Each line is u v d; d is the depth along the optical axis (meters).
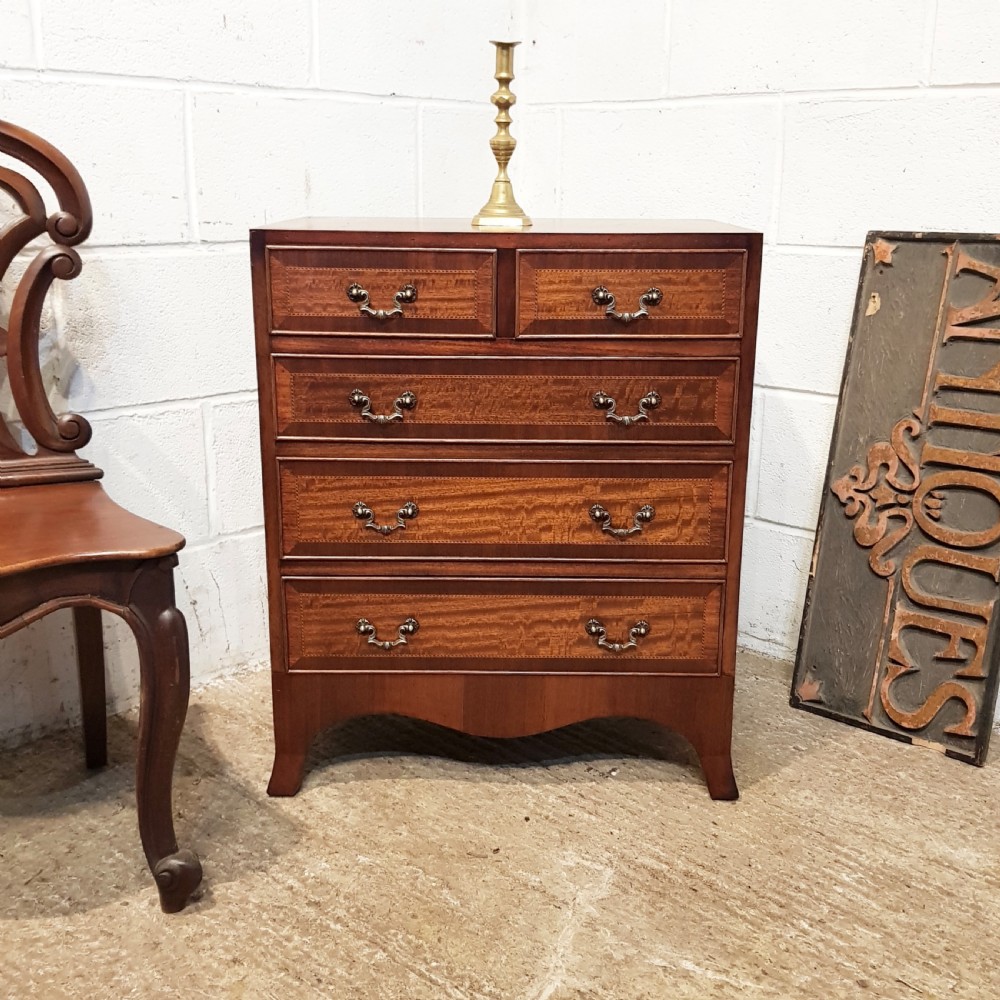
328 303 1.40
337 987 1.17
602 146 2.14
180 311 1.79
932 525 1.72
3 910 1.30
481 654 1.54
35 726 1.74
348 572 1.50
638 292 1.40
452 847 1.43
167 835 1.27
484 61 2.17
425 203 2.13
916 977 1.20
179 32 1.69
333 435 1.45
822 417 1.93
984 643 1.66
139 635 1.21
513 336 1.41
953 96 1.68
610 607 1.52
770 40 1.86
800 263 1.91
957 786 1.61
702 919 1.29
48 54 1.56
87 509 1.36
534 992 1.16
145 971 1.19
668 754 1.70
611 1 2.05
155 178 1.71
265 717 1.80
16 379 1.47
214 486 1.90
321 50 1.88
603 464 1.46
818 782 1.61
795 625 2.04
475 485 1.47
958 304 1.70
